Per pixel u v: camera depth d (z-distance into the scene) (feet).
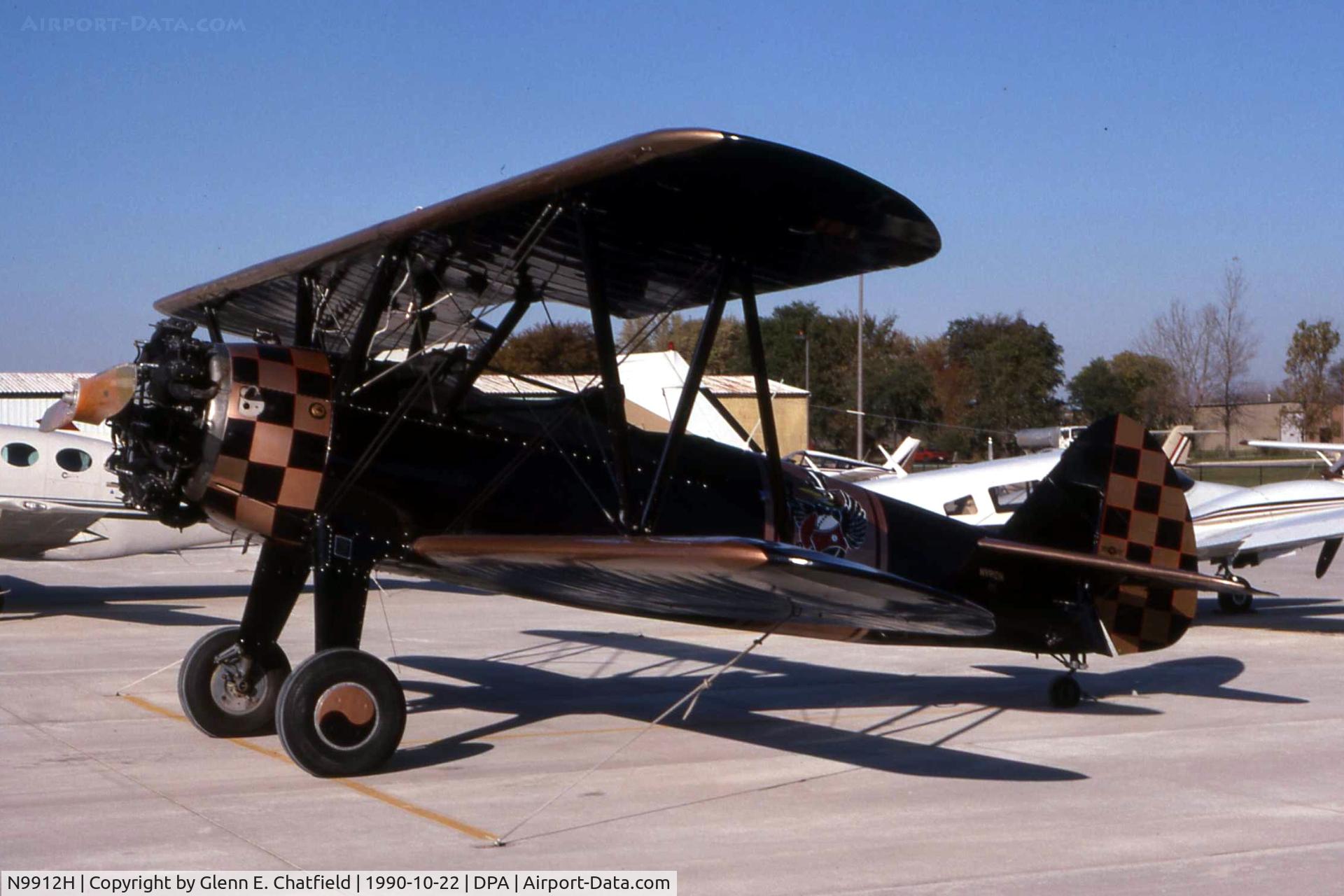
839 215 18.69
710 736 24.70
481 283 23.53
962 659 35.99
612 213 19.30
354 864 15.57
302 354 21.45
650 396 50.55
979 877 15.46
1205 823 18.29
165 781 19.98
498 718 26.32
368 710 20.34
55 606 46.93
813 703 28.84
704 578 17.89
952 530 26.86
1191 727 26.17
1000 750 23.63
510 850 16.38
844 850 16.60
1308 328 170.71
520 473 22.48
